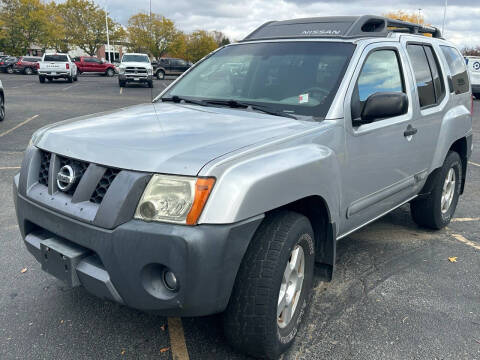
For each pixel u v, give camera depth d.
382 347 2.87
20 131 10.84
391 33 4.05
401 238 4.75
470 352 2.85
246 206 2.28
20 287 3.49
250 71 3.67
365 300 3.44
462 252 4.42
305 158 2.66
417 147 4.03
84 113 14.76
